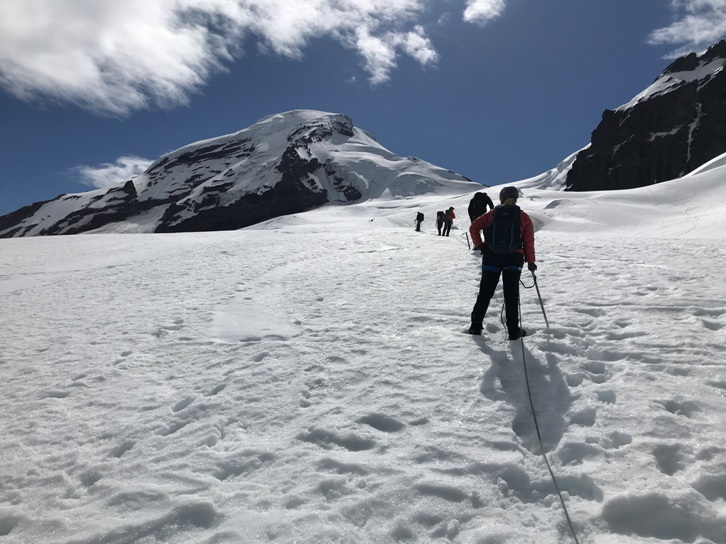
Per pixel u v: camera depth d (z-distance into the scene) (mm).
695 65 155750
